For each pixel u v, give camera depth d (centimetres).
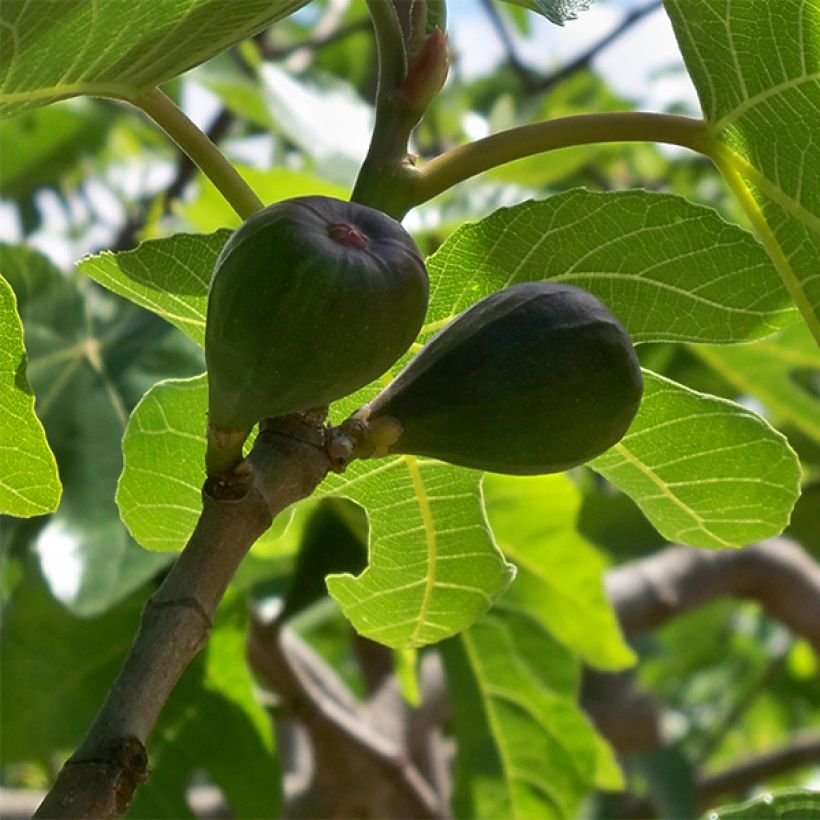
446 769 136
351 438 52
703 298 64
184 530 70
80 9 54
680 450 69
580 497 103
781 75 59
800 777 204
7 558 96
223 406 50
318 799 121
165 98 58
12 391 60
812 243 62
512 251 63
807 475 148
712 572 144
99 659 103
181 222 148
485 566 70
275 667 111
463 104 193
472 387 53
